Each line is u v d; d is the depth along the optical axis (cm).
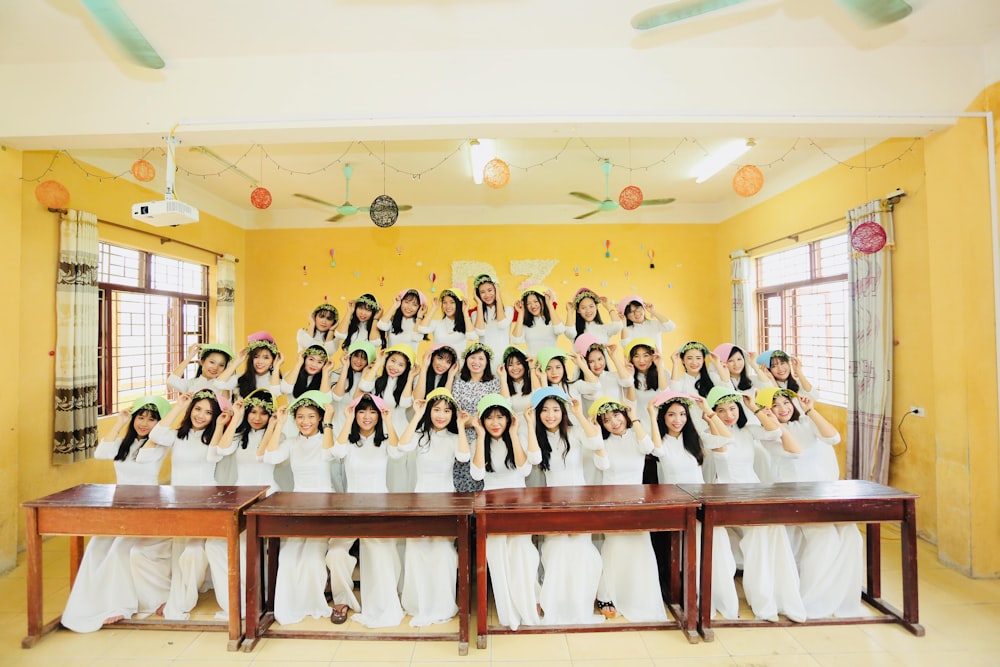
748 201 591
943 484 320
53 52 290
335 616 255
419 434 287
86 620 251
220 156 473
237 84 297
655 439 283
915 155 364
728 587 258
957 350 310
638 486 264
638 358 358
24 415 355
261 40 283
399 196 611
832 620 253
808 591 263
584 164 503
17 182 321
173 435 289
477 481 287
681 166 511
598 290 654
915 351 363
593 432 275
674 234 660
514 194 607
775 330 568
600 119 295
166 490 257
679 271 659
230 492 254
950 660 225
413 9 260
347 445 278
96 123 297
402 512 232
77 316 384
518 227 654
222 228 613
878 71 299
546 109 296
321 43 287
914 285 364
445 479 279
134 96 298
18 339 323
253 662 226
